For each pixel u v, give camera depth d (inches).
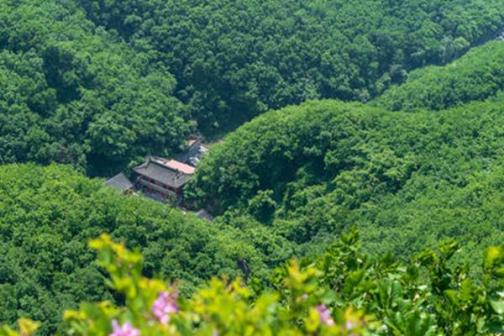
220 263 3120.1
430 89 4685.0
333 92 5255.9
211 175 4025.6
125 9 5137.8
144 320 425.4
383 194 3592.5
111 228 3068.4
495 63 4825.3
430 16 5871.1
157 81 4813.0
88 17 5098.4
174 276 2974.9
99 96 4458.7
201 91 4918.8
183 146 4621.1
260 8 5260.8
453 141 3762.3
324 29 5403.5
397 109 4699.8
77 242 2903.5
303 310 541.0
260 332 431.5
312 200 3700.8
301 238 3555.6
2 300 2573.8
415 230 3043.8
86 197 3196.4
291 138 3929.6
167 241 3093.0
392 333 675.4
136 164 4360.2
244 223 3740.2
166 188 4220.0
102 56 4662.9
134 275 441.4
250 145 3971.5
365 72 5408.5
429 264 803.4
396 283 708.0
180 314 450.6
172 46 5009.8
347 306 680.4
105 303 453.1
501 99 4591.5
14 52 4409.5
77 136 4313.5
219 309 433.7
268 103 5044.3
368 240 3164.4
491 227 2854.3
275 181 3919.8
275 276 825.5
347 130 3905.0
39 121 4212.6
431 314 709.3
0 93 4178.2
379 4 5787.4
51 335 2564.0
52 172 3336.6
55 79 4404.5
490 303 691.4
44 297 2647.6
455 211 3083.2
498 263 703.1
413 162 3683.6
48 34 4490.7
